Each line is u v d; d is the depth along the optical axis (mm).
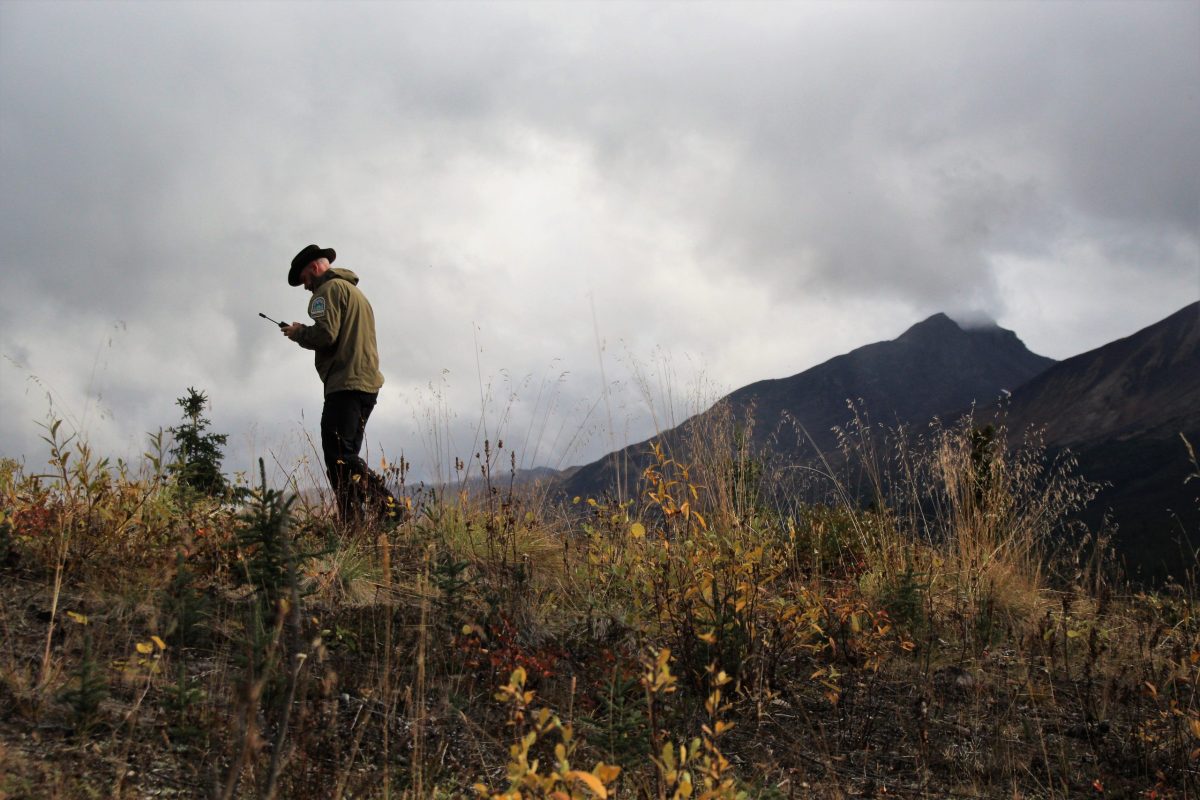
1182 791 3406
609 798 2611
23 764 2252
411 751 2805
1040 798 3336
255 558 3570
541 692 3395
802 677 4289
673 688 2549
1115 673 4605
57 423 3877
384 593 4309
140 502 4145
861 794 3223
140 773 2332
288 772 2389
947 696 4277
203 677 2938
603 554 4707
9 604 3252
